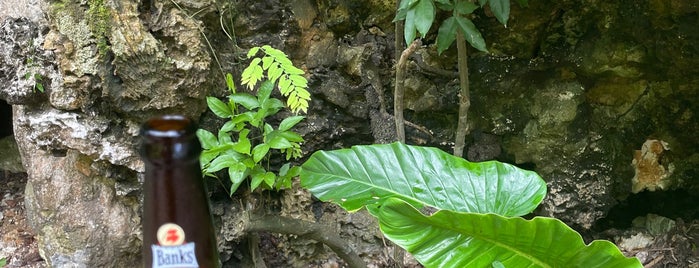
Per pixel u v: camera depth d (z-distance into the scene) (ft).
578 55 2.93
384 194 2.12
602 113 3.10
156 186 1.21
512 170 2.16
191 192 1.23
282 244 3.17
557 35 2.92
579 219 3.17
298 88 2.39
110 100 2.56
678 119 3.04
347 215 3.10
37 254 3.19
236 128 2.60
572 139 3.07
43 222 2.81
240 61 2.79
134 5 2.47
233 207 2.96
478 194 2.12
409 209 1.69
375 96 3.03
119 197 2.80
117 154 2.64
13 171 3.85
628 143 3.17
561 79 3.03
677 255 3.07
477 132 3.18
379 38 3.00
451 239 1.73
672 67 2.85
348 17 2.93
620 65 2.89
